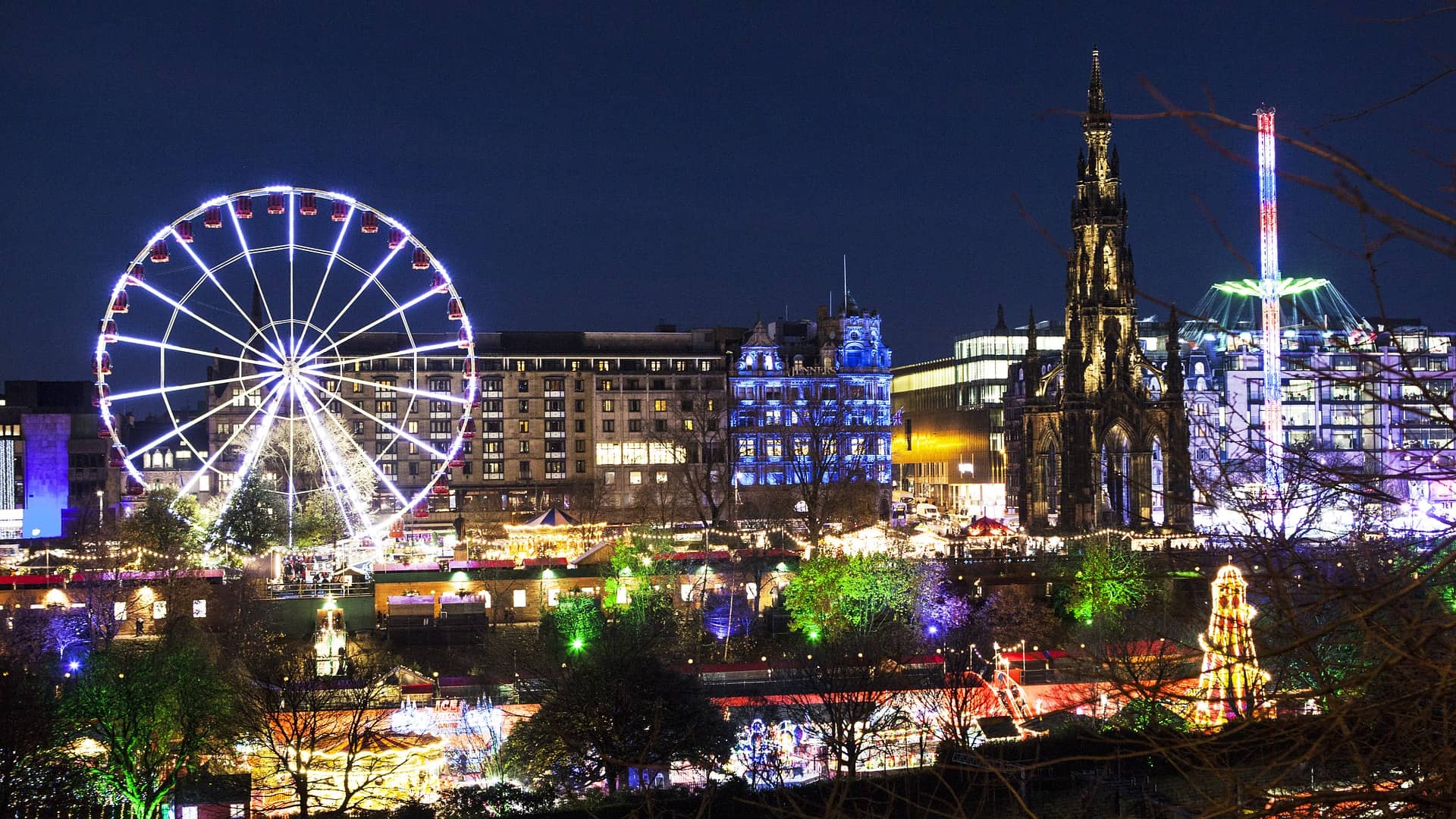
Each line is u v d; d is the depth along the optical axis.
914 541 174.12
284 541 161.50
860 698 89.38
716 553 162.50
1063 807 44.72
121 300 134.38
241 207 137.50
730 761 83.75
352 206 142.00
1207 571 36.53
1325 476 25.94
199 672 84.31
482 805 78.44
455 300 147.62
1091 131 185.62
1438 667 16.75
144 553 154.62
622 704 78.50
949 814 27.45
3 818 74.31
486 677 107.00
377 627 136.88
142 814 78.31
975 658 109.75
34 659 108.81
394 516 149.25
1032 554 171.00
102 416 133.62
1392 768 21.00
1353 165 14.88
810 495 187.88
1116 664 30.73
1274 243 165.12
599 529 195.62
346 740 83.69
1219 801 19.48
